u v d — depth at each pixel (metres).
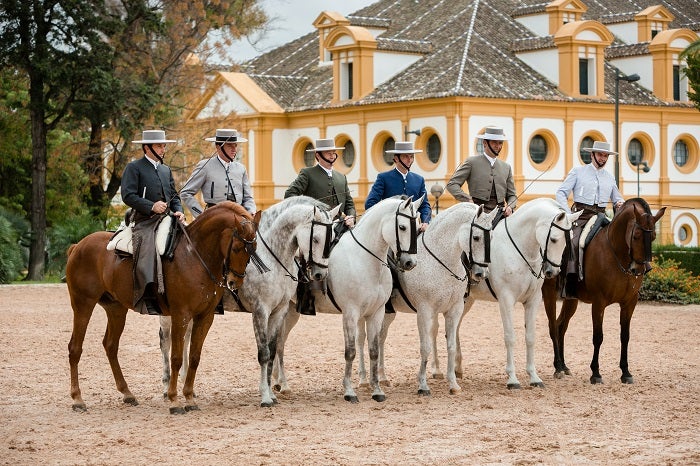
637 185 54.56
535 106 50.41
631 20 59.44
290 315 16.27
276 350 16.20
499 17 55.75
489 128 17.59
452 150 48.47
